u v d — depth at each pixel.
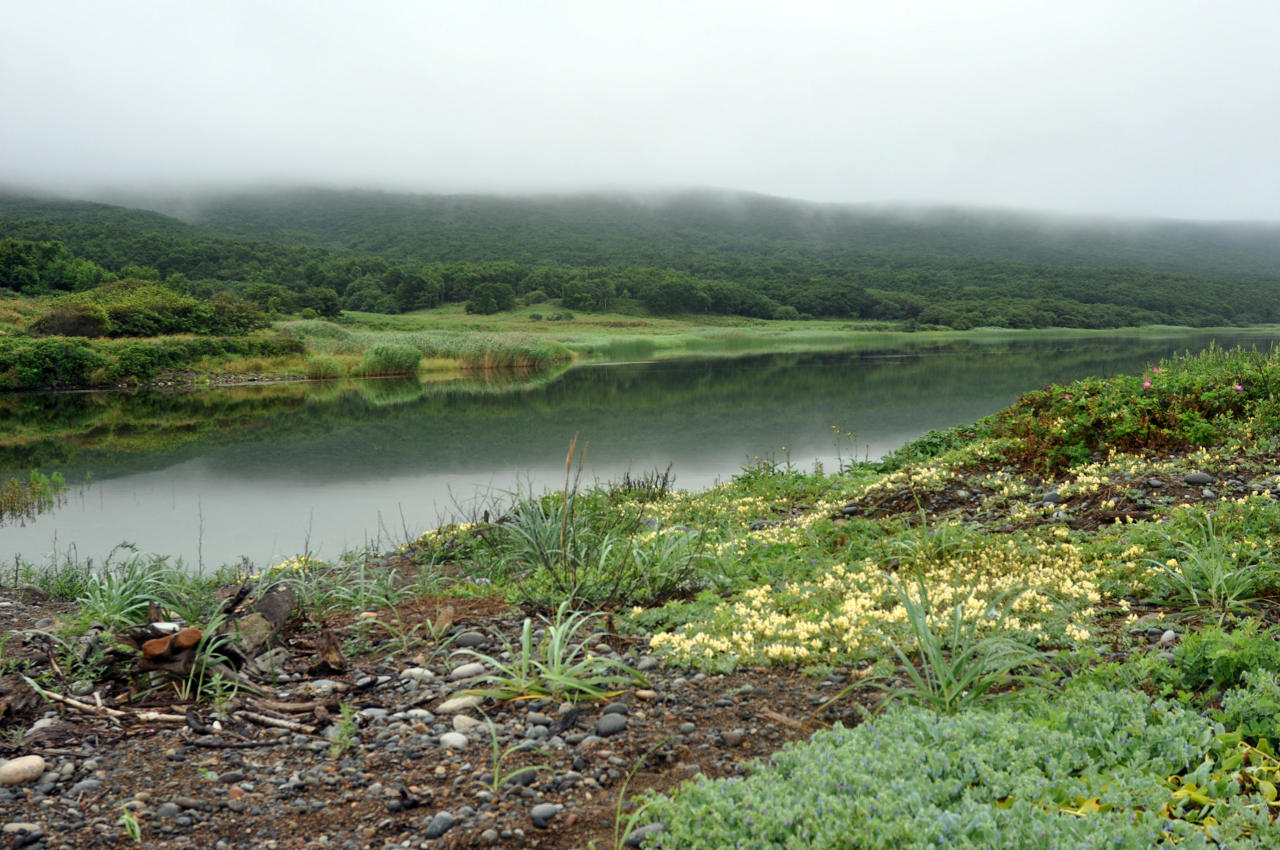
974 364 45.69
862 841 2.49
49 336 42.81
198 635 4.44
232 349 44.62
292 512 11.98
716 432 19.72
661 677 4.50
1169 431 9.42
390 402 29.45
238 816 3.19
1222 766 3.03
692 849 2.67
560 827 3.03
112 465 16.41
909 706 3.62
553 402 28.05
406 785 3.40
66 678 4.49
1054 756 3.15
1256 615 4.67
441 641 5.31
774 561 7.02
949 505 8.86
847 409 24.05
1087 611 4.93
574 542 6.93
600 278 147.50
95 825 3.11
